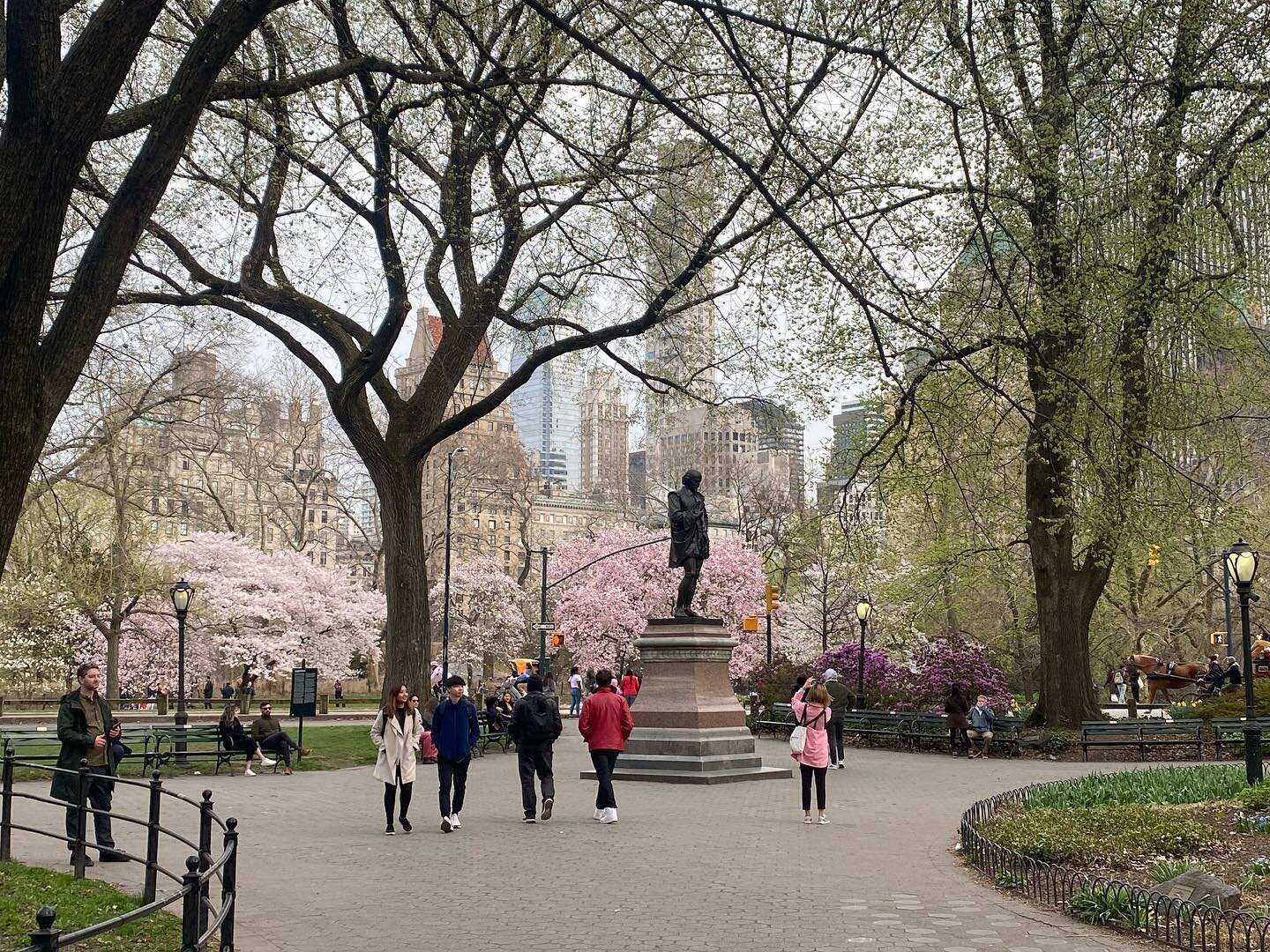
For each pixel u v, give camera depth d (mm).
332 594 62906
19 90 9570
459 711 16141
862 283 13242
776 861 13359
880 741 33781
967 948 9039
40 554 41625
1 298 9531
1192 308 24969
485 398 28125
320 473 63219
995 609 49406
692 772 22875
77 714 13227
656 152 22047
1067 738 29125
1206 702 33188
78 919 9977
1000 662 49969
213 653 60312
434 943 9312
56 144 9633
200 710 54125
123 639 58969
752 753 24250
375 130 18359
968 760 28641
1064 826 13383
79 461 34969
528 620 81250
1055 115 20062
